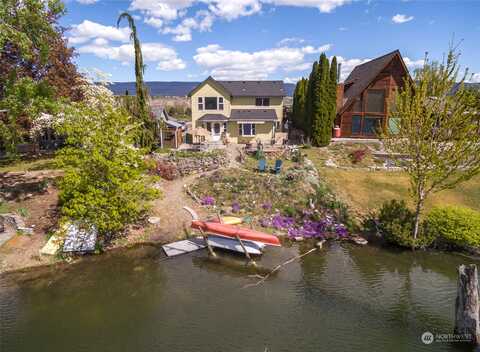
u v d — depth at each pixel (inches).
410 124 602.2
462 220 638.5
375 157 1205.1
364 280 556.4
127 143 712.4
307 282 550.0
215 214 795.4
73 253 633.0
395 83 1392.7
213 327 441.4
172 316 464.1
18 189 813.9
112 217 659.4
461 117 562.9
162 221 763.4
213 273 578.9
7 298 504.4
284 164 1128.2
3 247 626.5
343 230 730.2
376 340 417.4
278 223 760.3
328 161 1162.0
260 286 538.6
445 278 562.9
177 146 1374.3
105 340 418.3
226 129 1622.8
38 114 742.5
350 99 1449.3
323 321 453.4
